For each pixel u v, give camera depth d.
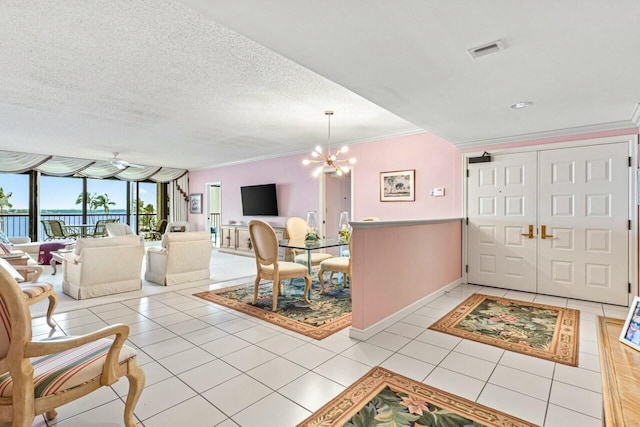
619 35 1.89
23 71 2.96
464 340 2.82
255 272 5.84
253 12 1.66
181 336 2.91
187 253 5.00
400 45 2.02
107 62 2.78
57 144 6.27
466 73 2.43
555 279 4.19
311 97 3.65
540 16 1.71
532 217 4.33
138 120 4.57
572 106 3.19
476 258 4.78
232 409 1.85
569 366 2.36
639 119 3.45
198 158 8.02
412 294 3.60
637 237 3.67
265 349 2.64
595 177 3.91
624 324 1.47
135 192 9.88
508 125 3.88
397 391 2.04
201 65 2.84
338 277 5.46
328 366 2.36
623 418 0.94
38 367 1.47
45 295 2.79
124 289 4.38
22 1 1.94
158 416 1.79
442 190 5.01
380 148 5.65
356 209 5.99
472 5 1.62
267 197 7.59
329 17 1.71
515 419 1.77
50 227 7.85
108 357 1.52
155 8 2.03
